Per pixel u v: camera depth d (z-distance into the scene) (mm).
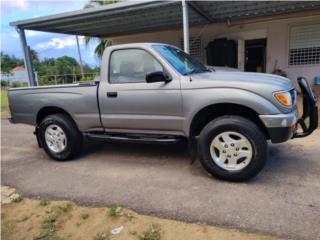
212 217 2760
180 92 3625
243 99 3289
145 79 3881
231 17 10602
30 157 5191
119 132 4289
